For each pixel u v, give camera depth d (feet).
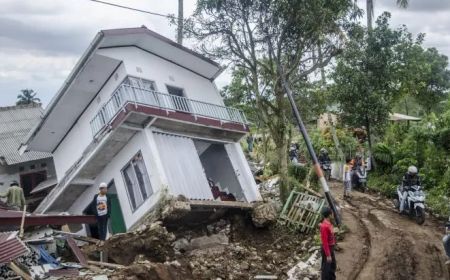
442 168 65.41
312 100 73.15
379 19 80.69
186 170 55.62
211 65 65.21
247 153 106.93
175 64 64.69
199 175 57.11
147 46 59.67
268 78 65.16
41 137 66.23
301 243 49.73
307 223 52.70
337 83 80.43
